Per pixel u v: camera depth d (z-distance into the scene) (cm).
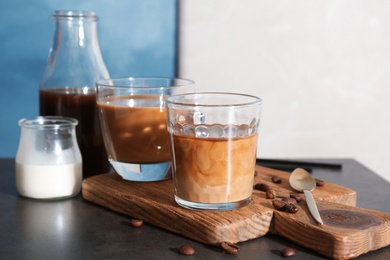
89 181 75
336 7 120
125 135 73
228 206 65
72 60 82
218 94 70
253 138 66
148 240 63
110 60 124
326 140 124
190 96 69
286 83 122
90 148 81
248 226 63
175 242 63
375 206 74
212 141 64
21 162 75
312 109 123
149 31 123
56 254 60
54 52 82
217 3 120
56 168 74
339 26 120
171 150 67
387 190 80
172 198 69
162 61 124
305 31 120
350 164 93
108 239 64
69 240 63
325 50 121
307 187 73
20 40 124
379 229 61
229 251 60
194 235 63
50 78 82
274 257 60
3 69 125
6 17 123
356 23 120
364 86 122
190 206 65
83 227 67
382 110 123
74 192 75
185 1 121
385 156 125
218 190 65
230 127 64
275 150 124
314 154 124
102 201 72
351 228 61
